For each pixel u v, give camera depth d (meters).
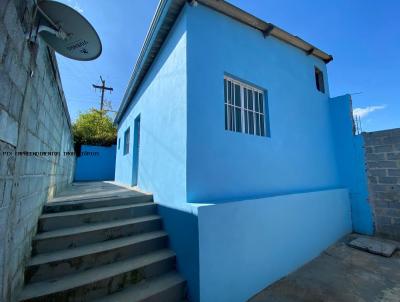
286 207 3.57
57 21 1.83
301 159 4.61
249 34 4.03
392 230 4.70
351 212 5.33
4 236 1.37
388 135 4.90
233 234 2.70
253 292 2.80
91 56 2.22
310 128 5.05
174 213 2.96
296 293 2.82
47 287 1.97
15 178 1.57
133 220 3.20
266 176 3.80
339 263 3.71
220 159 3.18
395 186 4.73
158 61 4.36
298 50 5.17
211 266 2.40
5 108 1.28
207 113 3.15
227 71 3.54
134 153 6.36
